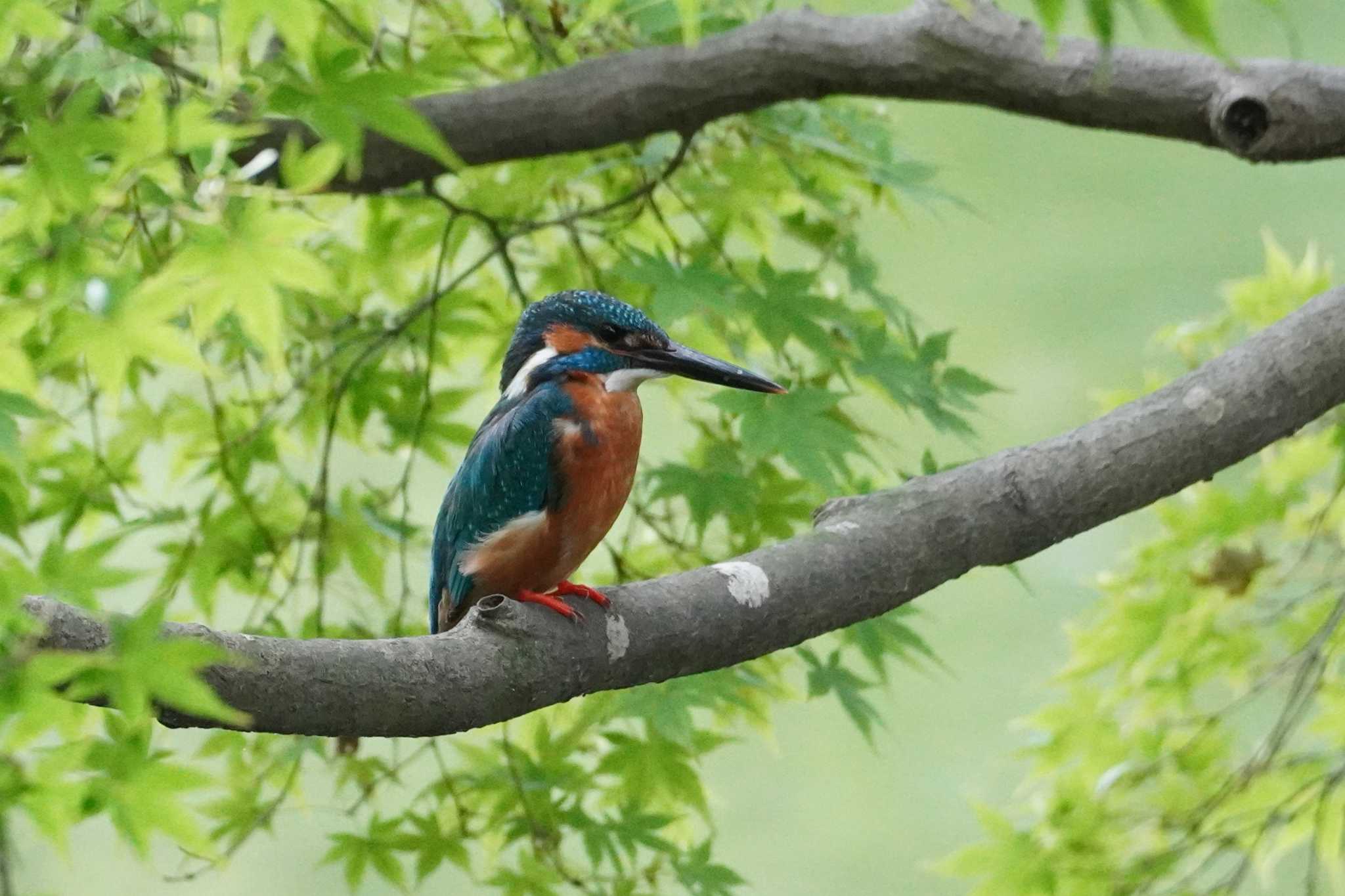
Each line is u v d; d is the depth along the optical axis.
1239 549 10.30
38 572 5.52
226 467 10.12
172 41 7.54
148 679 5.15
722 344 10.59
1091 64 9.07
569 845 11.20
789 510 10.18
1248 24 16.88
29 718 5.21
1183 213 17.48
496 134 9.37
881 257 18.06
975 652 17.33
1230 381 7.77
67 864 5.76
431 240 10.72
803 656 9.60
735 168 10.12
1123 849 10.37
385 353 10.65
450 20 9.82
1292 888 14.80
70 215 6.59
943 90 9.29
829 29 9.27
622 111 9.34
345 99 5.74
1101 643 10.36
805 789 17.66
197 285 6.36
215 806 9.59
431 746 9.80
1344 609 9.80
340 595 10.34
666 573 10.45
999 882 10.37
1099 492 7.66
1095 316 17.22
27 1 5.90
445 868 17.61
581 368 8.84
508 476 8.48
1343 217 16.92
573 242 10.51
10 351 6.30
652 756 9.77
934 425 9.34
